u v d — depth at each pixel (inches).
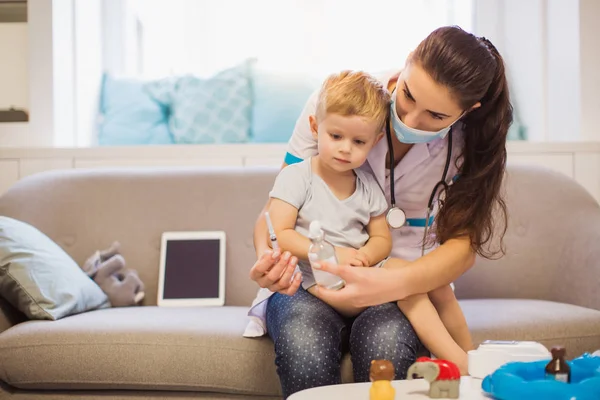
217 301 84.3
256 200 89.0
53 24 106.1
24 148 100.9
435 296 62.2
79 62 112.5
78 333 64.1
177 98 110.7
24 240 73.6
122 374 63.0
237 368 62.1
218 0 119.9
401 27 118.0
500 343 51.5
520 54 117.3
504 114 60.7
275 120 107.7
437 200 64.5
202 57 119.8
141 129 109.3
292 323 54.9
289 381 53.3
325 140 57.8
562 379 43.6
